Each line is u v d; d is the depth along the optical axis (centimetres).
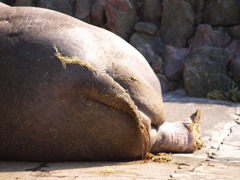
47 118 1581
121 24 4084
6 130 1606
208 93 3600
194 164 1670
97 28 1788
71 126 1595
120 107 1596
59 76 1568
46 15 1714
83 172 1497
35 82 1571
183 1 4025
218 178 1439
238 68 3759
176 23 4038
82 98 1580
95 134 1616
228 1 3981
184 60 3897
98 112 1591
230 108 3089
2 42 1623
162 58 3953
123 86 1658
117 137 1631
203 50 3800
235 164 1689
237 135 2338
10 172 1502
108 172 1497
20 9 1753
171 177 1443
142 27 4069
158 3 4141
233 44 3859
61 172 1498
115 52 1708
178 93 3797
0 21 1698
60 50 1597
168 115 2861
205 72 3728
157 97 1791
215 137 2281
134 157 1708
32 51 1597
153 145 1842
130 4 4112
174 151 1928
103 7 4119
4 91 1582
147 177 1432
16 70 1583
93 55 1630
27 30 1644
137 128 1630
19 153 1652
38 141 1616
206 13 4050
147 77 1780
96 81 1579
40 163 1650
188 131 1952
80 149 1641
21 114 1584
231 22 4003
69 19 1733
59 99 1571
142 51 3975
